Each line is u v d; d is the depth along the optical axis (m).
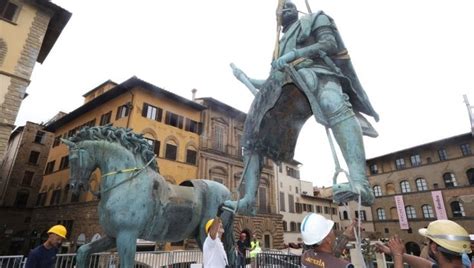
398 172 39.72
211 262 4.34
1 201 37.53
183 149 29.58
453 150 35.75
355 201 2.59
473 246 4.97
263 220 32.53
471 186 33.25
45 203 32.84
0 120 17.48
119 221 4.13
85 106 31.48
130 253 4.10
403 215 37.06
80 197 26.98
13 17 19.58
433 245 2.33
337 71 3.13
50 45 24.02
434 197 35.09
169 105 29.91
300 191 46.69
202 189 5.45
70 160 4.46
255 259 11.96
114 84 35.09
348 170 2.66
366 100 3.32
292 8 3.78
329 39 3.14
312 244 2.21
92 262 9.95
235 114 35.56
